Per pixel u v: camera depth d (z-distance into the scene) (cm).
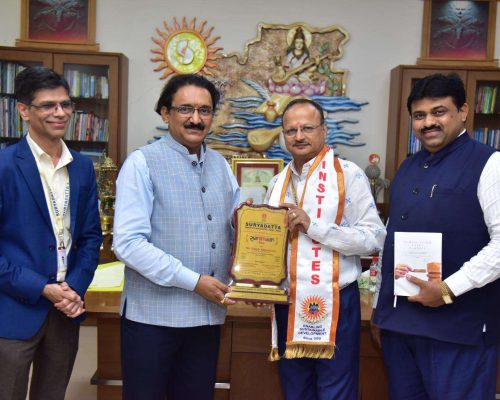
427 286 133
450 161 139
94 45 373
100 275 201
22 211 136
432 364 138
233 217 154
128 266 139
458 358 136
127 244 134
